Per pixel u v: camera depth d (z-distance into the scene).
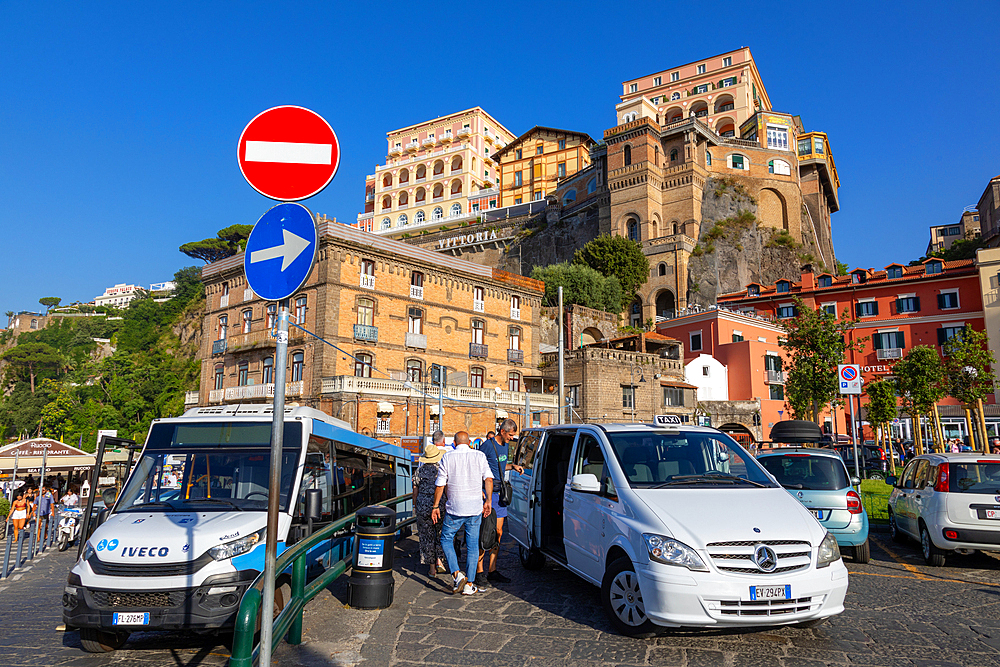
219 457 7.03
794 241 70.25
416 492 8.77
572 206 79.25
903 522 10.91
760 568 5.41
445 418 37.59
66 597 5.54
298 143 4.33
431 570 8.58
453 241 88.81
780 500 6.25
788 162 75.06
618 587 6.04
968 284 46.28
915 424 30.69
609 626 6.21
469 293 42.06
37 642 6.17
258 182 4.28
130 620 5.38
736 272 65.81
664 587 5.41
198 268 119.00
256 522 6.11
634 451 7.09
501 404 40.38
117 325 130.00
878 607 6.96
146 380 91.31
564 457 8.56
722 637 5.85
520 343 44.94
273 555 4.00
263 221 4.25
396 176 110.75
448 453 7.73
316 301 35.59
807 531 5.73
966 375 29.59
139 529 5.85
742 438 28.64
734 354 46.62
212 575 5.53
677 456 7.13
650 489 6.38
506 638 5.85
